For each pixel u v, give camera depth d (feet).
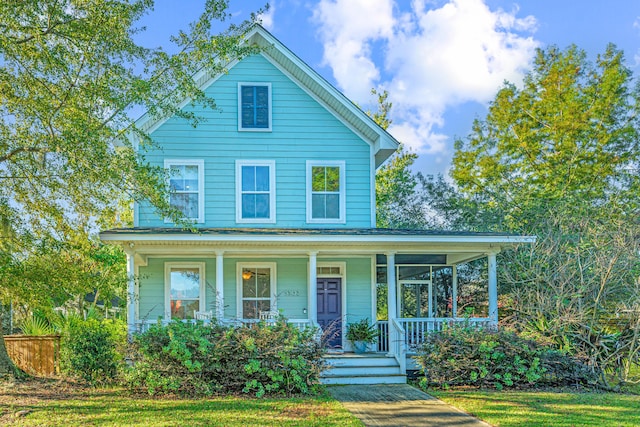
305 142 58.23
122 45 42.78
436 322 53.42
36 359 50.98
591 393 42.52
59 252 46.96
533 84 104.94
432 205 94.84
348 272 57.57
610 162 95.96
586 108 100.17
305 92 58.75
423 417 33.53
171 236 46.42
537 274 50.11
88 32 40.37
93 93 41.37
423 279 60.64
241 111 57.77
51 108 41.75
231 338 42.57
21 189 45.42
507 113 104.01
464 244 51.16
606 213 67.97
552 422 31.83
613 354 44.98
